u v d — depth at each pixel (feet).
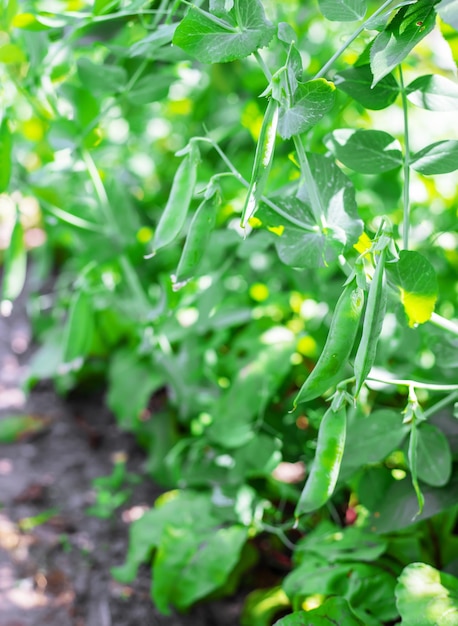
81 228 4.70
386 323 4.28
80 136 4.43
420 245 4.68
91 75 4.08
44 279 8.56
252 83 5.52
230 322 4.69
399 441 3.79
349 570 3.96
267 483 4.63
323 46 5.04
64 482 5.68
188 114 7.13
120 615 4.51
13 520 5.18
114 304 5.89
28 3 4.21
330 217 3.55
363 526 4.05
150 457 5.57
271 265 5.34
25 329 8.09
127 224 5.11
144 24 3.95
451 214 4.83
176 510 4.53
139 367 5.80
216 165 6.21
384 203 4.77
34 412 6.62
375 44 3.35
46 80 4.45
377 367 4.13
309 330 4.75
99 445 6.21
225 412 4.50
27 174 5.05
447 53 4.24
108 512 5.11
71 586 4.65
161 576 4.33
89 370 6.64
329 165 3.55
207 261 4.72
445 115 5.27
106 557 4.83
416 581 3.63
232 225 4.69
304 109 3.36
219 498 4.45
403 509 3.81
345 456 3.84
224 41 3.38
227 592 4.50
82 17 3.87
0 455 6.04
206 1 3.88
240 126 5.74
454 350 3.82
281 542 4.65
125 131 7.68
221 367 4.93
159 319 4.75
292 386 4.88
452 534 4.23
